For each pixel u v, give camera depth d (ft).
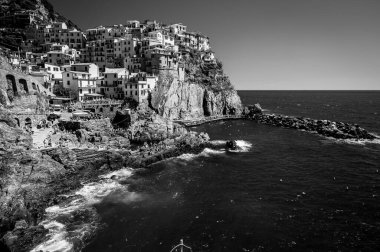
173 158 278.46
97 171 229.86
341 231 152.05
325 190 204.54
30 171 184.75
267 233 150.82
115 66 466.29
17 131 204.64
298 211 173.88
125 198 190.08
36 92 286.25
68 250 135.85
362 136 367.66
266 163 267.80
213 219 164.86
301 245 140.77
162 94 423.23
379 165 258.57
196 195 196.85
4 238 135.23
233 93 566.36
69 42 513.04
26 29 522.88
